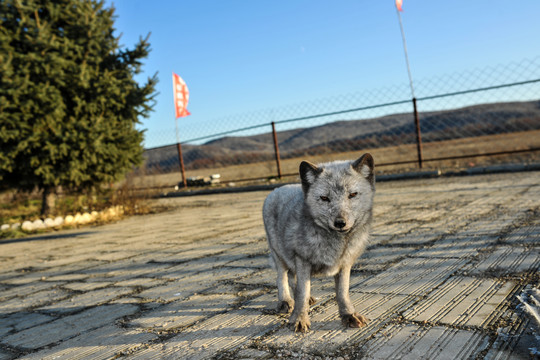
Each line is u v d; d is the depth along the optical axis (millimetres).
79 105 9859
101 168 10617
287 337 2572
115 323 3176
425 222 5984
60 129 9594
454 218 6027
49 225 10195
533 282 3076
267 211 3285
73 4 10523
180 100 18656
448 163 15234
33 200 15805
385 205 8047
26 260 6414
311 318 2875
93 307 3676
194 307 3371
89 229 9508
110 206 11617
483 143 25891
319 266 2770
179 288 4000
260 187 14820
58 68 9422
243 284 3904
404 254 4371
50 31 10062
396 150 26641
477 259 3855
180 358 2412
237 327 2826
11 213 12656
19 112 9281
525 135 29203
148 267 5074
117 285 4367
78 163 9719
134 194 12211
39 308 3816
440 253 4234
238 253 5297
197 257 5340
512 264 3568
